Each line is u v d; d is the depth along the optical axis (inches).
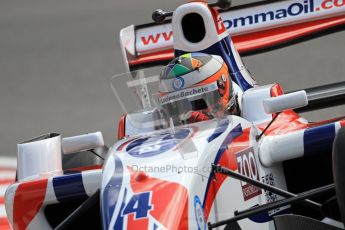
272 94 819.4
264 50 1016.9
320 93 916.6
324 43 1915.6
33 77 1972.2
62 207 802.2
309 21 1035.9
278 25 1043.9
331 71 1732.3
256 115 811.4
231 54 886.4
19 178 799.1
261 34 1043.9
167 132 708.7
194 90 729.0
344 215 634.8
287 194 668.7
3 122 1691.7
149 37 1064.2
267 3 1067.3
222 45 876.0
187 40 874.1
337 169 639.8
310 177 803.4
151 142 682.8
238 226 677.3
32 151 800.9
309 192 660.1
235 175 656.4
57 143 820.0
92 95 1796.3
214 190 650.2
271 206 651.5
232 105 778.8
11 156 1488.7
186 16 871.7
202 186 634.8
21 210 753.0
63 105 1754.4
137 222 585.0
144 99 741.9
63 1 2598.4
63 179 745.6
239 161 693.3
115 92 740.0
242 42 1040.2
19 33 2338.8
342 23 1015.0
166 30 1066.1
